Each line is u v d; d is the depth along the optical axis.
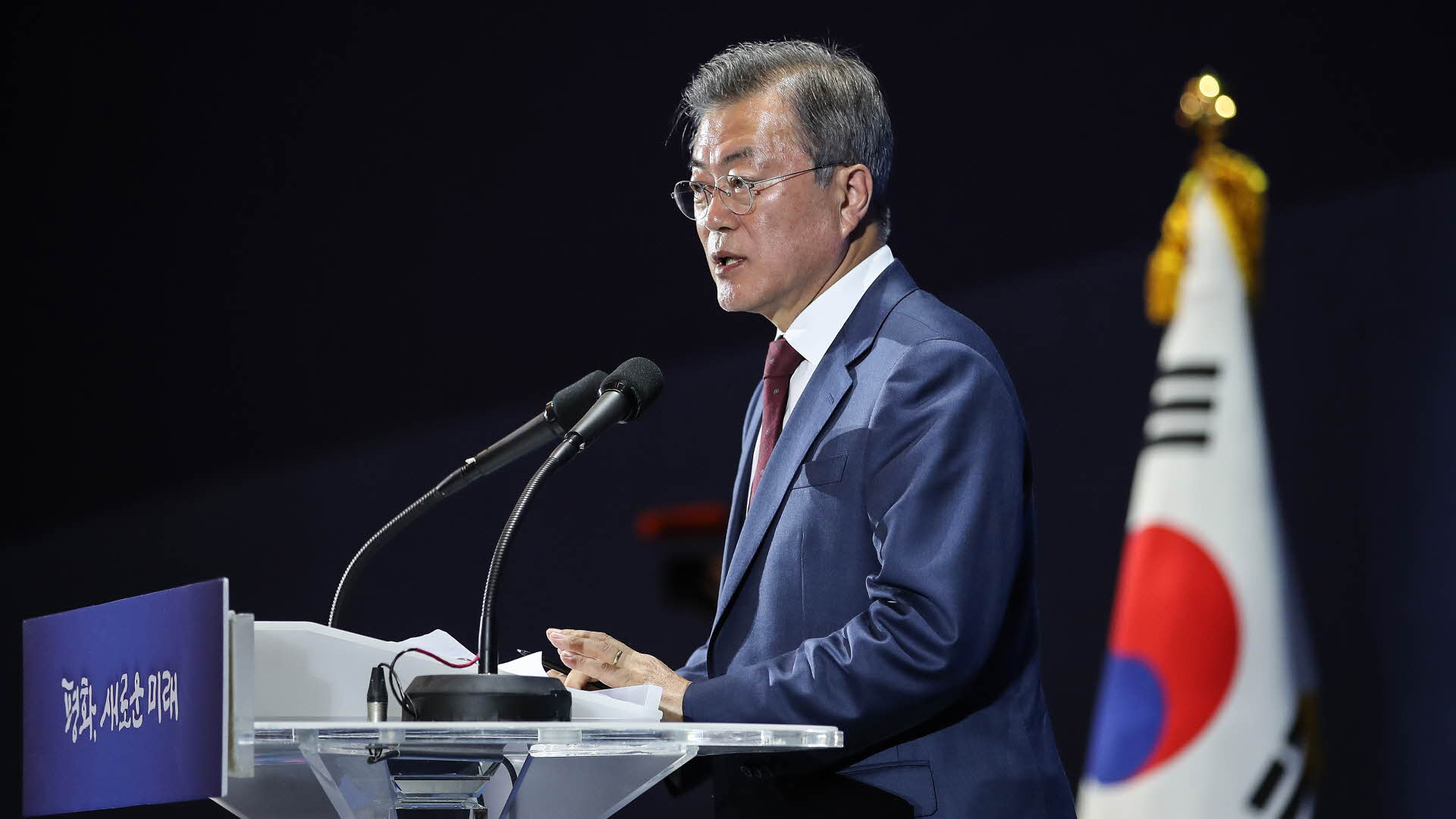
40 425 17.12
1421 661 11.21
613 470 15.30
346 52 16.72
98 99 17.30
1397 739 11.21
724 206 7.44
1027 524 7.06
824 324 7.45
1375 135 11.97
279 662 5.62
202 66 17.08
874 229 7.64
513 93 16.20
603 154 15.86
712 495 14.98
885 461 6.68
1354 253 11.88
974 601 6.28
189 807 15.12
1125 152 13.16
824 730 5.12
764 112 7.44
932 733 6.67
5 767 16.62
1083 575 12.83
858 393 6.98
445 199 16.36
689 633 14.62
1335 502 11.65
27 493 17.06
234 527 16.56
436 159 16.41
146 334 17.00
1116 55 13.23
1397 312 11.66
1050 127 13.52
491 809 6.10
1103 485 12.89
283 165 16.81
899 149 14.09
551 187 16.02
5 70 17.47
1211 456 8.68
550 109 16.08
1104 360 13.05
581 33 15.98
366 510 16.20
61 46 17.39
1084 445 13.01
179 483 16.77
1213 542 8.57
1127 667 8.62
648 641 14.79
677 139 15.55
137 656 5.04
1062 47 13.50
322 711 5.65
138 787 4.96
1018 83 13.67
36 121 17.39
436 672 5.81
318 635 5.68
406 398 16.28
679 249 15.52
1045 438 13.16
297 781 5.85
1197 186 9.06
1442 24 11.80
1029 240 13.52
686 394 15.28
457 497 15.84
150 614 4.98
